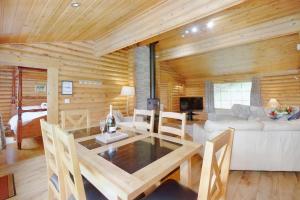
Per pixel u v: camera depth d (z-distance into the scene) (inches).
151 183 38.4
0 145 131.0
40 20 96.7
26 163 117.6
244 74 262.5
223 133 39.9
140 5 106.7
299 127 97.1
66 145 41.3
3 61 124.4
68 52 161.5
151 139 69.2
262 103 247.0
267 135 98.3
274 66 225.3
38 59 141.8
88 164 45.9
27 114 177.3
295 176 97.0
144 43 207.8
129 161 47.7
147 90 231.8
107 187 40.1
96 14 106.9
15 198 78.0
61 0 80.5
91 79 181.5
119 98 212.1
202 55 242.8
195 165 111.6
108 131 71.3
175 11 101.6
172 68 298.2
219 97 296.8
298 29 133.0
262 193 80.9
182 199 45.4
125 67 219.5
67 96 161.9
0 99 215.8
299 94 217.3
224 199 43.9
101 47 169.6
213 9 85.4
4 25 90.8
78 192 39.4
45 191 83.6
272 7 134.9
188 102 286.8
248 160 99.8
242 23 156.6
